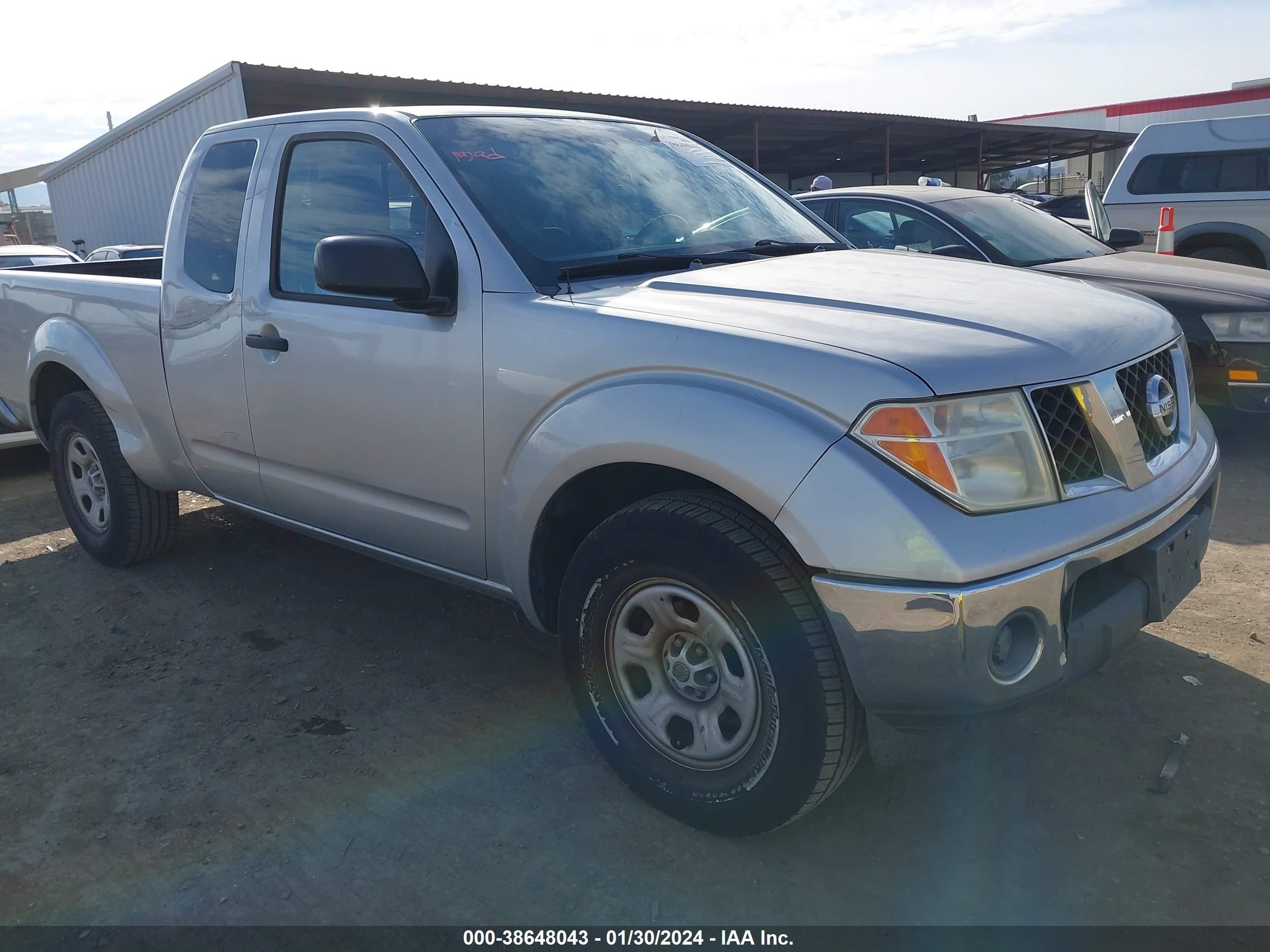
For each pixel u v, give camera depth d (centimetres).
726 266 288
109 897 232
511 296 260
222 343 342
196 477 382
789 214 364
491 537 275
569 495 256
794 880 231
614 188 314
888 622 197
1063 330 232
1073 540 206
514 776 276
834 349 211
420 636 369
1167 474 241
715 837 246
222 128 367
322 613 391
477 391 265
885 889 227
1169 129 967
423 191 287
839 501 199
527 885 232
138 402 389
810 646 210
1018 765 273
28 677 346
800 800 221
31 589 427
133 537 425
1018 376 211
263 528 496
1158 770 267
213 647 364
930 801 259
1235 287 544
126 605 405
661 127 374
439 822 256
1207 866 229
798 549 204
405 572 432
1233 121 931
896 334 219
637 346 232
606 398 234
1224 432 623
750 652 220
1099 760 273
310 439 319
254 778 279
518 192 289
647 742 251
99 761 290
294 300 317
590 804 262
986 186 3975
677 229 314
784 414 208
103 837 254
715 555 218
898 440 198
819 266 291
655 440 221
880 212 644
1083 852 237
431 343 274
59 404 436
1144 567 227
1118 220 1004
